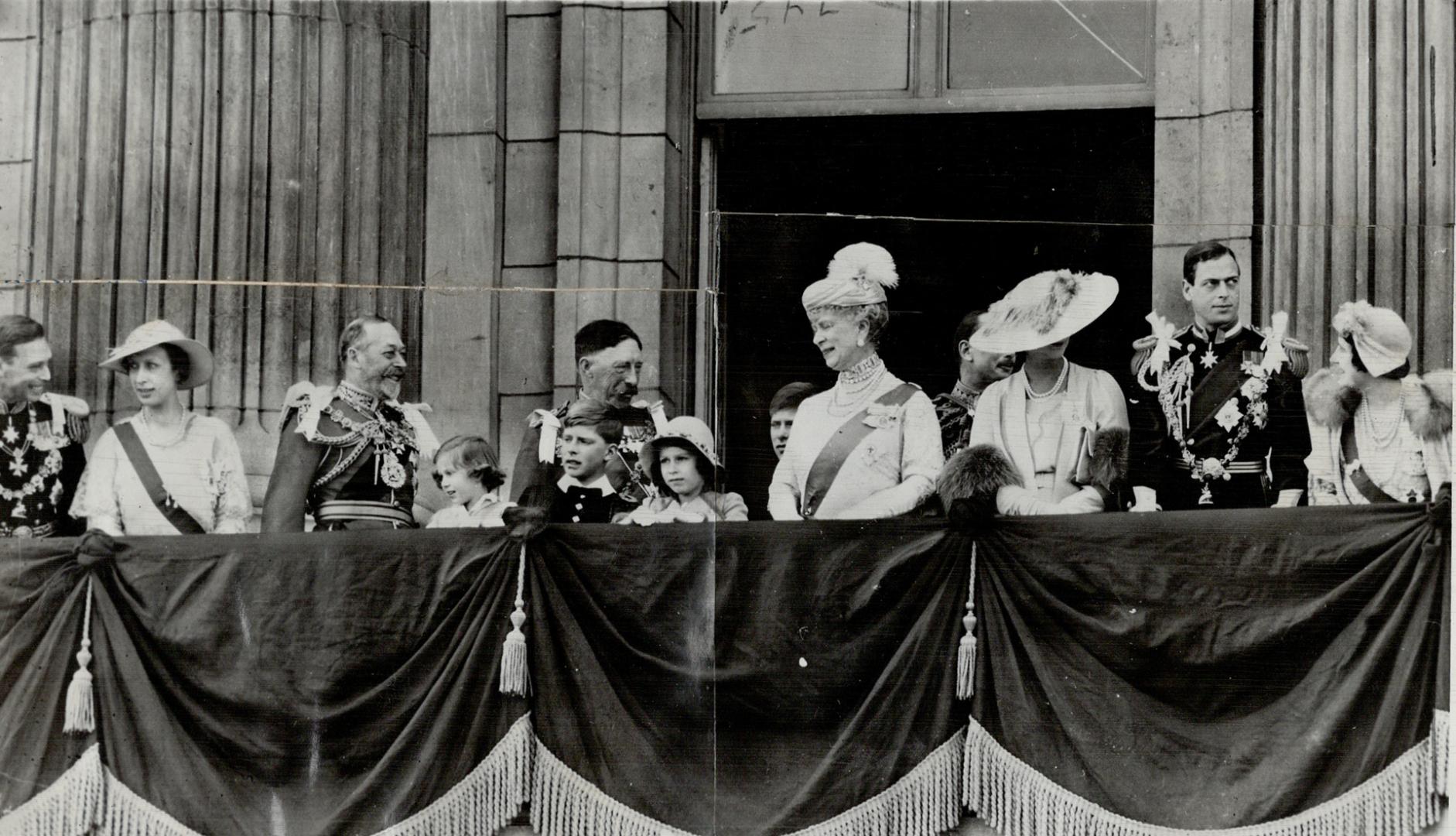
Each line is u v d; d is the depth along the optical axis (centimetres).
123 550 759
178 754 744
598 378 765
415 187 870
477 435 768
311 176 842
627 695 736
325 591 748
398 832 733
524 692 738
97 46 852
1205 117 852
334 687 743
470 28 877
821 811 725
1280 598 735
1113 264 753
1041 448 744
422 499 766
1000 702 732
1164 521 741
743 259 752
